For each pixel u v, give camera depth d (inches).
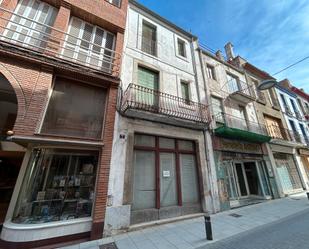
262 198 384.2
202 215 266.4
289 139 514.0
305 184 488.4
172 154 288.7
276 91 598.2
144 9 362.3
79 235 182.2
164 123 285.3
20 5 233.3
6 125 248.8
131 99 249.6
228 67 482.3
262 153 425.4
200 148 313.6
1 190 214.2
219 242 169.9
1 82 218.1
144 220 225.5
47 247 163.3
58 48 226.7
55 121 206.8
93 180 214.1
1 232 166.7
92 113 234.1
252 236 181.5
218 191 303.3
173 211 251.3
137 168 248.1
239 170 399.2
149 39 351.9
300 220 227.1
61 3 250.4
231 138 371.6
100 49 272.8
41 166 194.5
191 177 295.6
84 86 240.1
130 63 291.3
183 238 182.9
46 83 204.2
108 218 194.5
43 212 184.2
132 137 246.7
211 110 366.3
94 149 219.1
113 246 167.2
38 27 236.2
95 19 273.7
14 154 218.2
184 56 396.2
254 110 477.1
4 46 187.3
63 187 199.5
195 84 372.8
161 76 321.1
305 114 676.7
